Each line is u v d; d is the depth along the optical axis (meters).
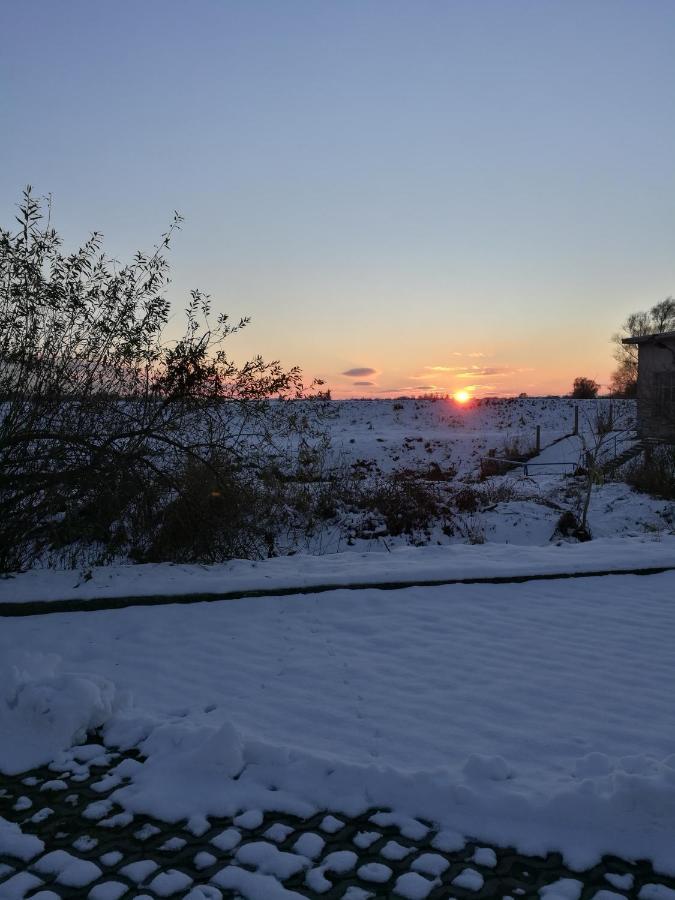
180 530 7.74
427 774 3.47
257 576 6.76
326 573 6.95
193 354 7.48
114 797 3.45
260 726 4.14
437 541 11.06
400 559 7.80
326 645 5.46
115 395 7.57
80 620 5.84
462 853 3.05
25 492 6.84
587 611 6.32
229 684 4.74
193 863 2.98
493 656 5.23
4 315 6.82
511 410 37.31
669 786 3.18
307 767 3.60
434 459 25.19
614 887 2.85
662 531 11.44
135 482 7.34
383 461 24.31
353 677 4.85
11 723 4.05
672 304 54.50
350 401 40.00
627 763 3.46
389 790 3.42
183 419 7.86
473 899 2.77
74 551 7.56
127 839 3.14
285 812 3.33
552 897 2.77
